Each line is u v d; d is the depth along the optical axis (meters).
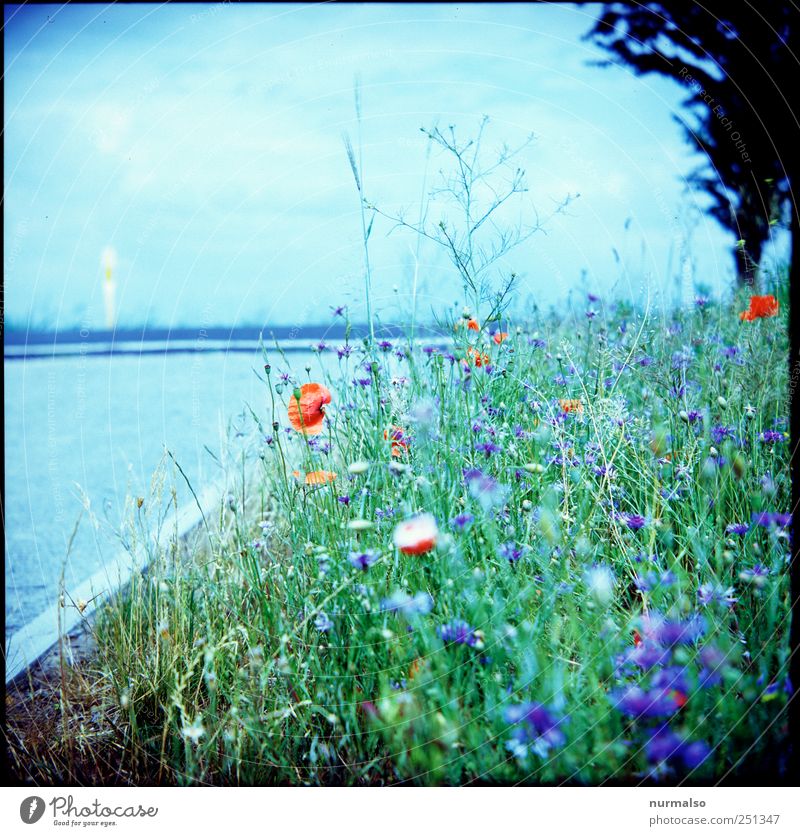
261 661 1.72
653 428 2.22
